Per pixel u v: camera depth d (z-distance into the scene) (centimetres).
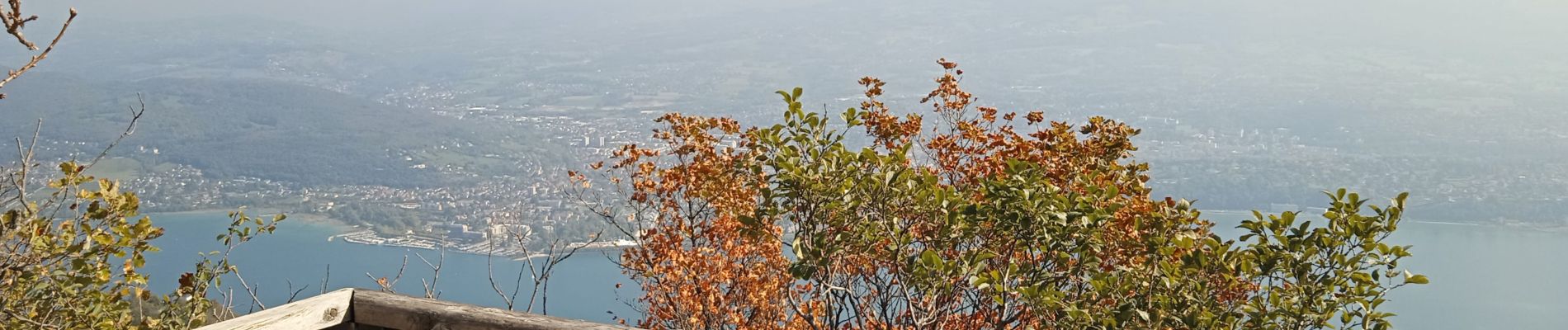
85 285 450
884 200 455
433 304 239
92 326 457
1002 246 495
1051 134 557
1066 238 441
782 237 618
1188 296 407
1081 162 541
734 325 641
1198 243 453
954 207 456
